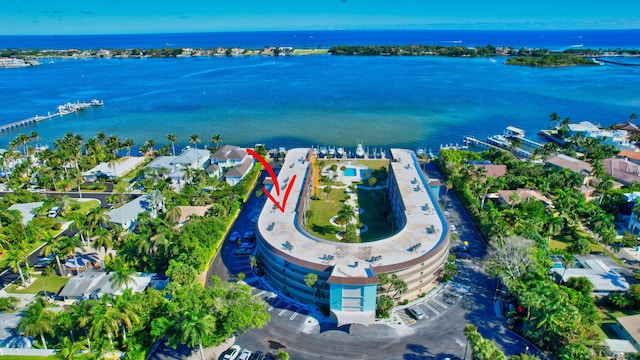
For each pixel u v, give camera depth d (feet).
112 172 592.19
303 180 469.98
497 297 324.39
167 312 282.97
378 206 493.77
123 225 424.87
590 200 484.74
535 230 384.47
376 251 326.44
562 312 265.34
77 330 278.67
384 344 278.67
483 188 474.90
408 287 320.70
